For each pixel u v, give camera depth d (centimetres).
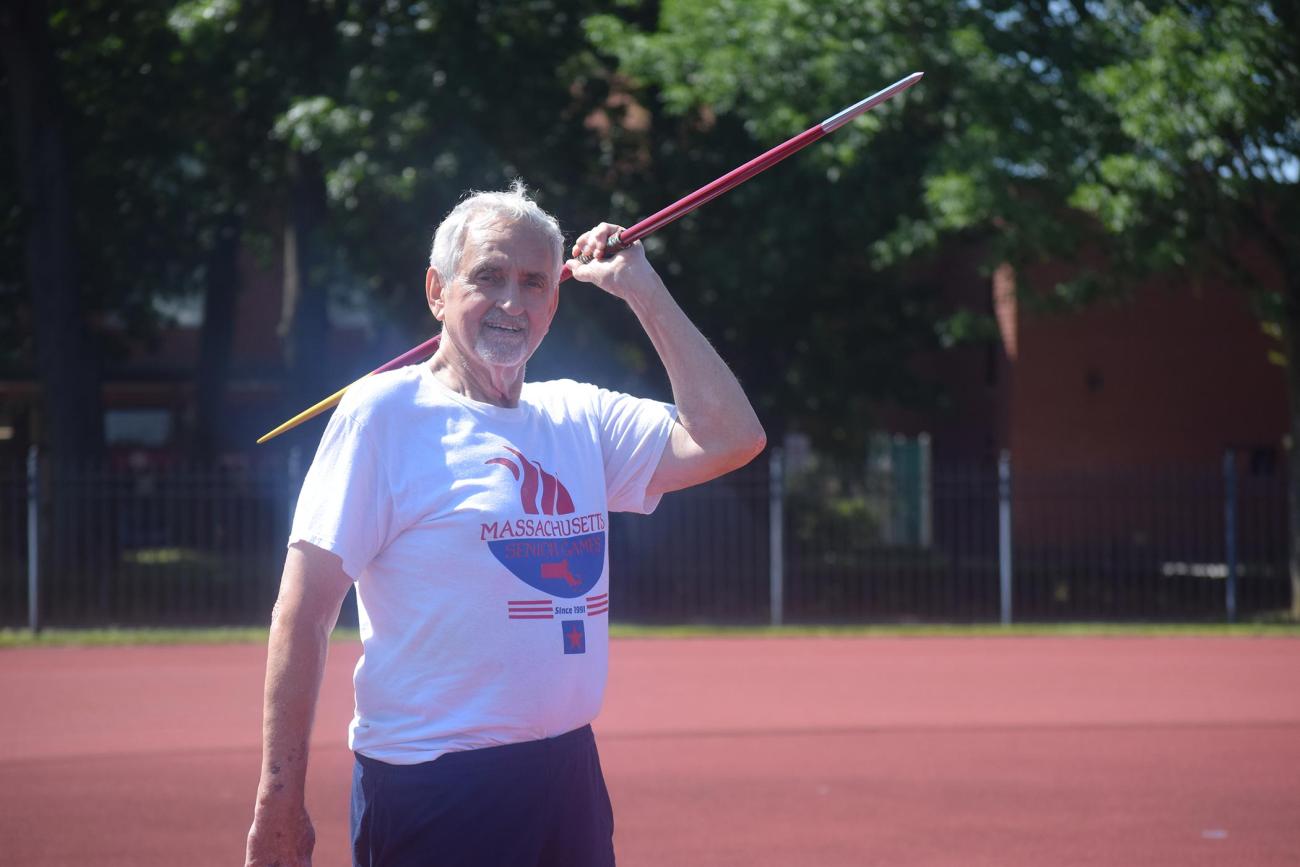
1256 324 2627
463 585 289
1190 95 1616
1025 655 1526
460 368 308
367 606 297
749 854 690
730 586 2109
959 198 1714
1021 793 830
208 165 2455
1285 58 1638
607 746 984
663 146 2092
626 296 328
